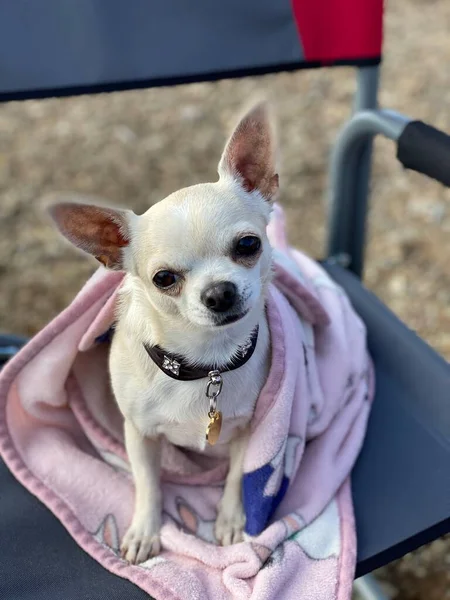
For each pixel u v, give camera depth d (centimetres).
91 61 42
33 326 73
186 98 108
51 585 33
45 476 38
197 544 35
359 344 44
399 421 41
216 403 35
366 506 36
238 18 43
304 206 86
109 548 35
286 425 36
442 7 130
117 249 33
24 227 85
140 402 35
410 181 89
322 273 47
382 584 51
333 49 45
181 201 31
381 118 43
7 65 40
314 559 34
